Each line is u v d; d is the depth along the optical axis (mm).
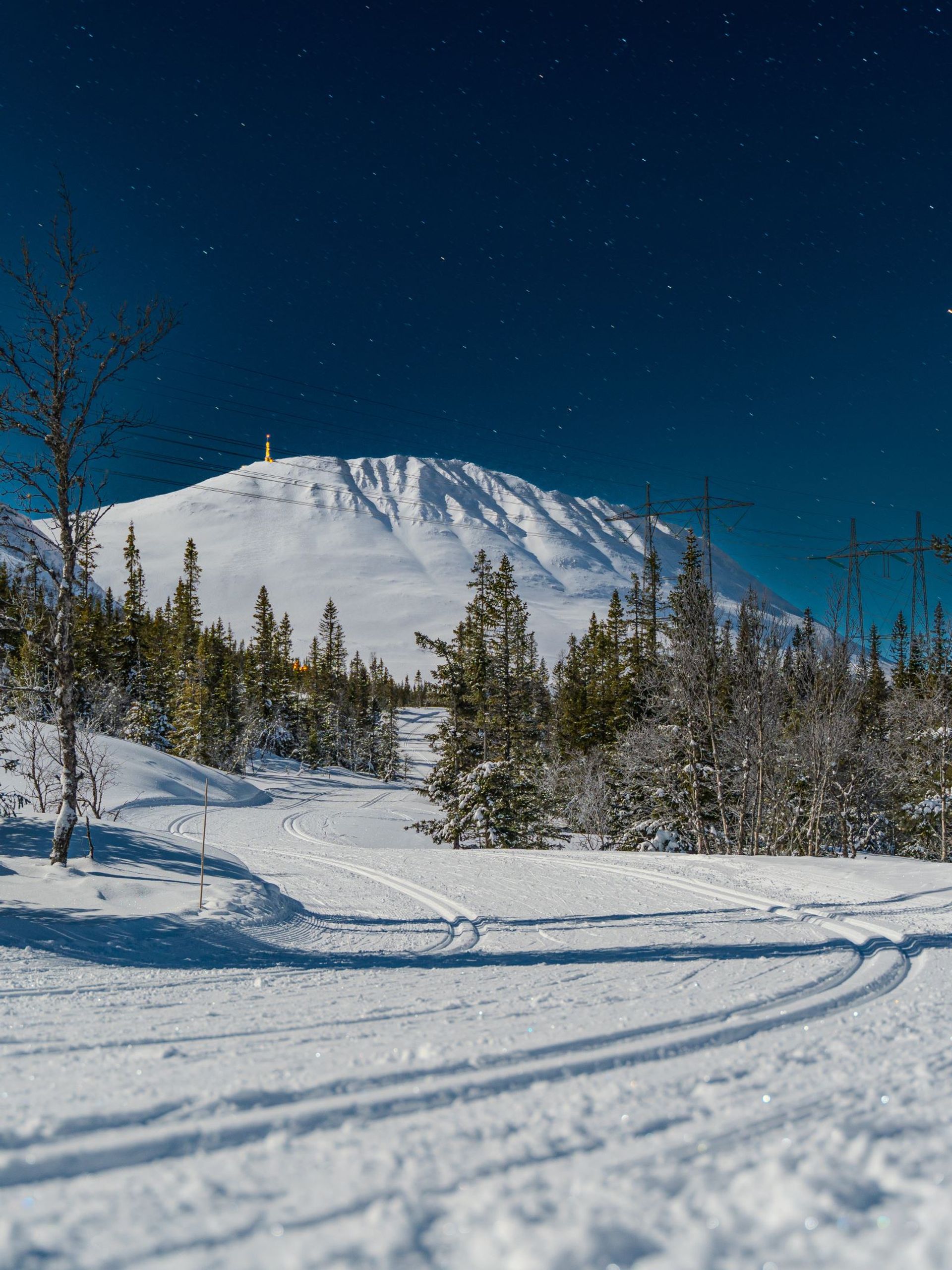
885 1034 4223
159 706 72312
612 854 25578
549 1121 2576
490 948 10453
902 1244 1571
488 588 45188
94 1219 1806
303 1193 1947
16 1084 3172
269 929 11531
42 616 14133
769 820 35031
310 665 120188
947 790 37969
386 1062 3432
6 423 13211
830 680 34188
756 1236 1635
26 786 32656
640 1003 5426
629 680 47594
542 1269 1471
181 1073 3305
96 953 8805
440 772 40125
